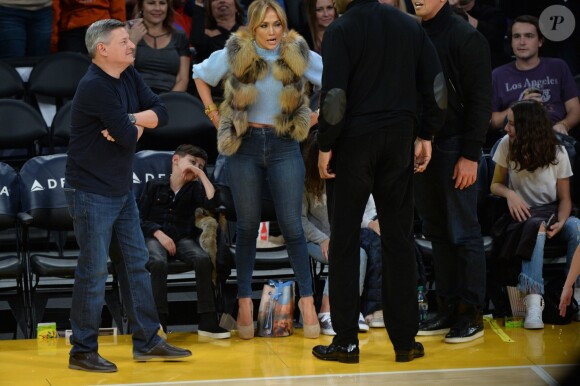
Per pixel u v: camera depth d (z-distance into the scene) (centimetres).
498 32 2214
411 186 1376
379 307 1644
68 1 2122
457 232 1519
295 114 1516
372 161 1341
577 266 1533
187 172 1655
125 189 1395
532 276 1656
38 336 1583
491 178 1841
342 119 1305
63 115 1919
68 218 1702
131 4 2262
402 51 1329
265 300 1603
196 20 2130
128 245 1424
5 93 1992
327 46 1312
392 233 1381
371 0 1341
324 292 1638
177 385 1323
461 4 2219
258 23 1496
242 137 1520
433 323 1580
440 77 1355
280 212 1549
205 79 1570
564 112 2047
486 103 1462
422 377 1344
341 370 1382
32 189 1694
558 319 1656
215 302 1634
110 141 1368
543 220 1678
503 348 1500
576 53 2278
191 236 1658
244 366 1416
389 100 1327
